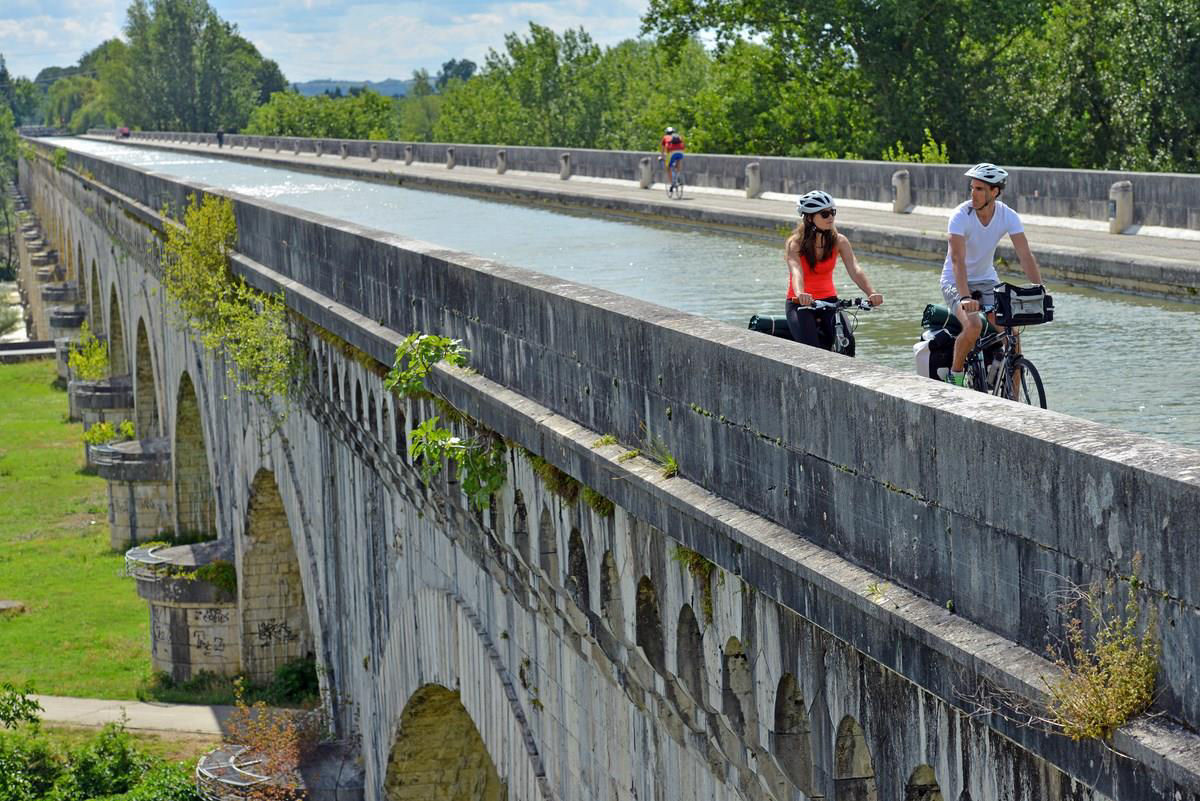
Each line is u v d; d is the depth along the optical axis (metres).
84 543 60.75
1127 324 20.78
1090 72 73.06
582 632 14.71
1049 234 31.45
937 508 8.12
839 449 9.07
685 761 12.58
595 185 58.94
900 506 8.45
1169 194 29.86
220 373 38.59
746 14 80.00
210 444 42.16
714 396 10.76
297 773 29.30
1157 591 6.59
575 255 33.38
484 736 18.91
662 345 11.62
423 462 18.83
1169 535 6.49
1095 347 18.92
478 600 18.80
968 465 7.82
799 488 9.59
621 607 13.12
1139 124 65.81
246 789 30.64
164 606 43.62
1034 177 34.50
